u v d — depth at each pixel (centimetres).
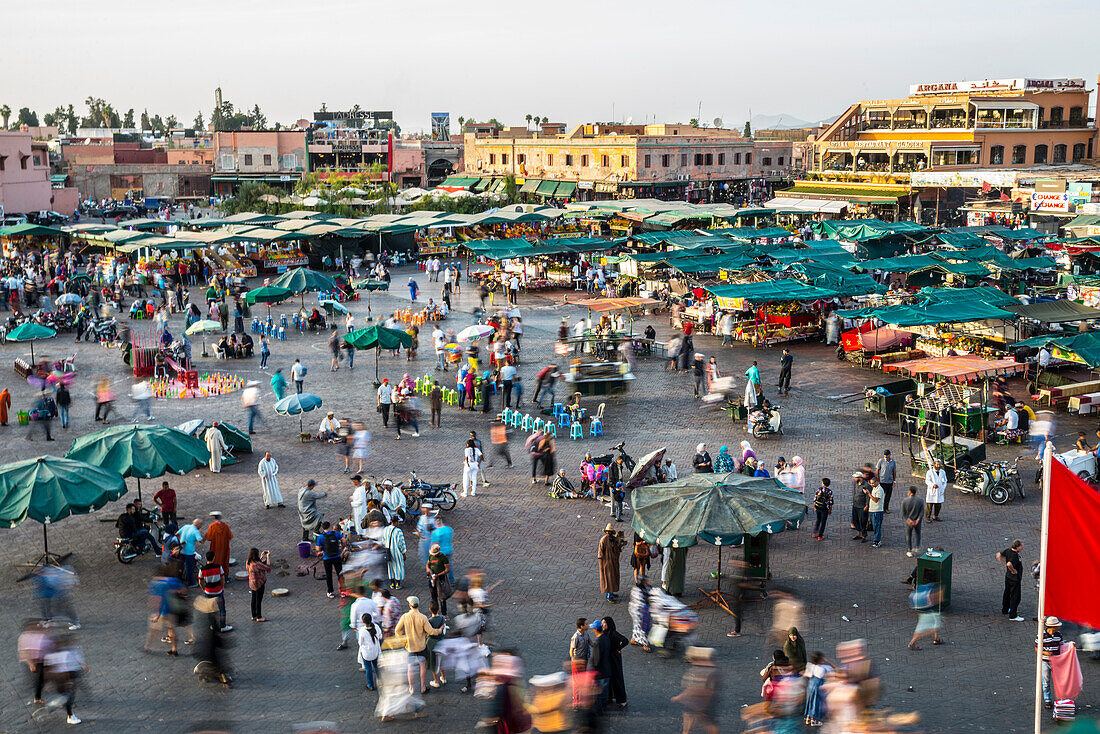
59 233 6825
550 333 4644
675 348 3950
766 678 1493
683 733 1470
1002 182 7962
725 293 4162
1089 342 3188
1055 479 1265
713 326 4619
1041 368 3528
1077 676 1496
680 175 10056
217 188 13050
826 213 8894
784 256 5328
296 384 3469
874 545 2216
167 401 3469
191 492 2556
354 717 1528
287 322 4866
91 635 1791
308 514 2164
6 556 2147
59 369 3834
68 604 1911
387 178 12319
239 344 4150
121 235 6322
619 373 3512
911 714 1469
